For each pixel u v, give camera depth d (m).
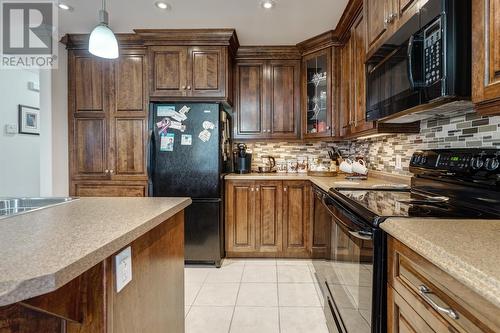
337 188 1.87
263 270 2.81
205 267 2.91
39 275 0.57
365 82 2.10
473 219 1.02
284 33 3.02
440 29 1.09
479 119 1.42
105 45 1.85
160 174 2.94
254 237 3.10
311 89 3.32
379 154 2.72
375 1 1.81
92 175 3.24
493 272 0.56
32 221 1.01
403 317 0.92
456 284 0.66
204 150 2.93
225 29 2.91
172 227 1.42
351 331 1.35
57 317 0.72
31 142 4.30
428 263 0.78
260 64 3.40
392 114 1.54
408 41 1.32
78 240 0.79
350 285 1.38
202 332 1.83
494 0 0.93
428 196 1.54
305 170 3.58
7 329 0.69
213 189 2.92
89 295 0.79
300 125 3.39
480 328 0.59
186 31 2.95
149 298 1.15
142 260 1.08
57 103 3.10
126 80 3.19
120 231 0.88
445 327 0.70
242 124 3.44
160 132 2.95
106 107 3.21
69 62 3.21
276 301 2.21
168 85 3.02
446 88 1.07
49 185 3.03
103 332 0.82
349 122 2.76
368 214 1.15
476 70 1.02
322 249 2.30
